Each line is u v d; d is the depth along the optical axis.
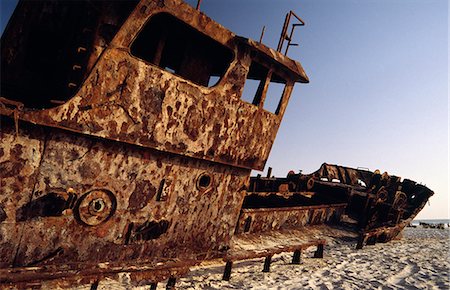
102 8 2.92
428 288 4.29
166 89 3.26
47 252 2.82
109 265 3.10
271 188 9.34
